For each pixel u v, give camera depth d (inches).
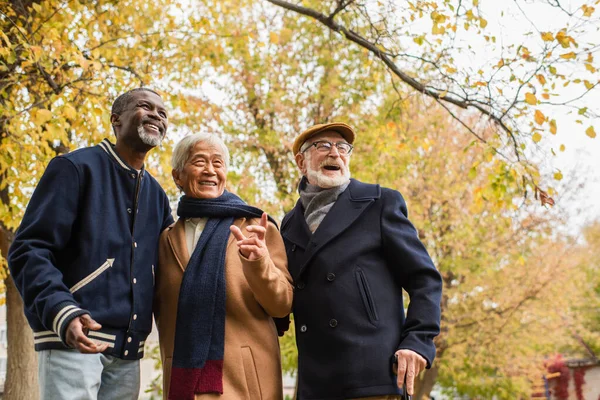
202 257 107.4
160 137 109.7
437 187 447.2
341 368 100.1
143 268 104.0
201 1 339.9
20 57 214.4
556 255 511.5
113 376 100.2
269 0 245.0
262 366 104.4
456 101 240.5
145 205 109.1
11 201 261.9
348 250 108.9
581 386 911.0
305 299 108.9
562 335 644.1
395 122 306.0
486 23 214.2
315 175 118.6
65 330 84.0
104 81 224.1
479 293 501.0
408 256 107.8
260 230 98.6
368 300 104.5
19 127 206.8
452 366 509.7
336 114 426.6
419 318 102.1
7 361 270.2
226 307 105.3
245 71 434.0
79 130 220.8
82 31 265.0
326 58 410.3
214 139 117.8
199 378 98.7
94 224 98.7
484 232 458.9
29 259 91.0
